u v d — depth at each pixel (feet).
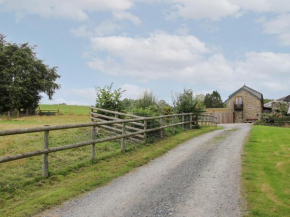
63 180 21.33
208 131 58.29
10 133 18.89
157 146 36.45
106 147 33.88
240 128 70.03
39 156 27.71
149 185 20.65
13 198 17.46
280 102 133.90
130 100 59.88
